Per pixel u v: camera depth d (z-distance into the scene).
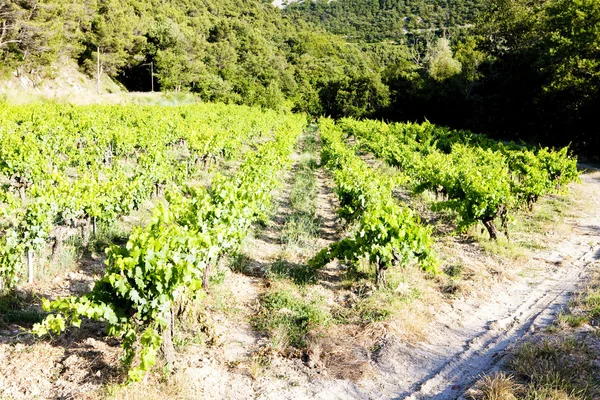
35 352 4.89
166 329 4.85
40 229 6.75
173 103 47.81
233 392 4.64
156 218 5.87
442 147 26.16
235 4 116.81
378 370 5.27
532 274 8.68
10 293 6.29
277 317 6.25
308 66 85.75
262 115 42.12
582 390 4.49
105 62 49.62
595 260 9.40
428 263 7.26
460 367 5.41
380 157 20.84
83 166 12.81
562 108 28.30
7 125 16.67
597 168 24.17
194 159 16.20
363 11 166.00
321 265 7.69
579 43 25.69
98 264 7.70
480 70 45.06
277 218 11.60
